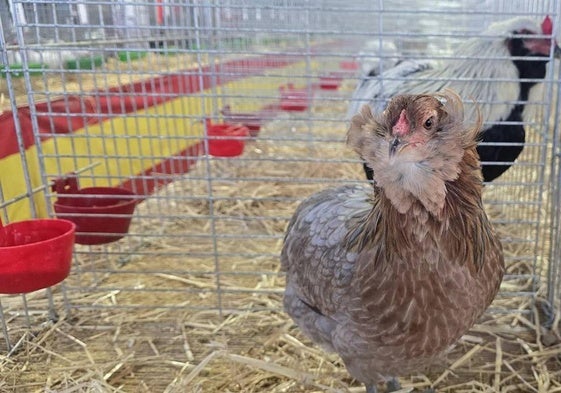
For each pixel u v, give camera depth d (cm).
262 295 68
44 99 72
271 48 134
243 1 76
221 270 75
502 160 75
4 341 59
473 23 112
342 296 40
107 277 73
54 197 67
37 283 48
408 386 51
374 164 34
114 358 57
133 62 87
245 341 59
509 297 65
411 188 33
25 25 52
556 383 51
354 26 124
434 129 32
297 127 152
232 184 110
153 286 71
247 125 122
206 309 64
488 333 59
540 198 58
